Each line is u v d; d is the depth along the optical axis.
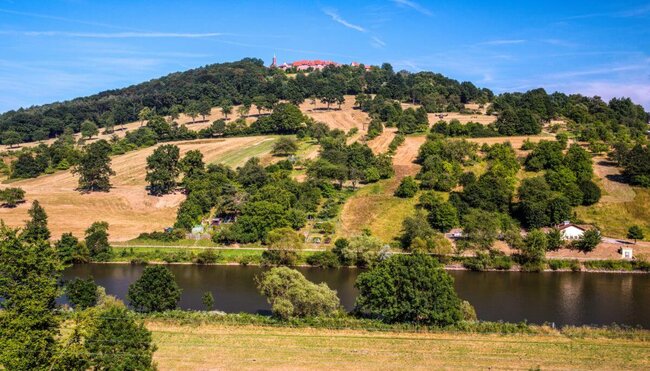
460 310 82.56
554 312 95.19
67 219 162.00
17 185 198.50
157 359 67.38
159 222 162.62
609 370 65.56
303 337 75.44
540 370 65.25
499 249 135.62
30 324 44.91
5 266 45.62
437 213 147.75
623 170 179.25
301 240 139.75
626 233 145.62
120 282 115.69
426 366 66.12
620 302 102.00
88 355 50.41
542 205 148.75
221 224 156.88
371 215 159.25
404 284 80.62
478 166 188.12
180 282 115.56
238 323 80.44
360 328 78.62
